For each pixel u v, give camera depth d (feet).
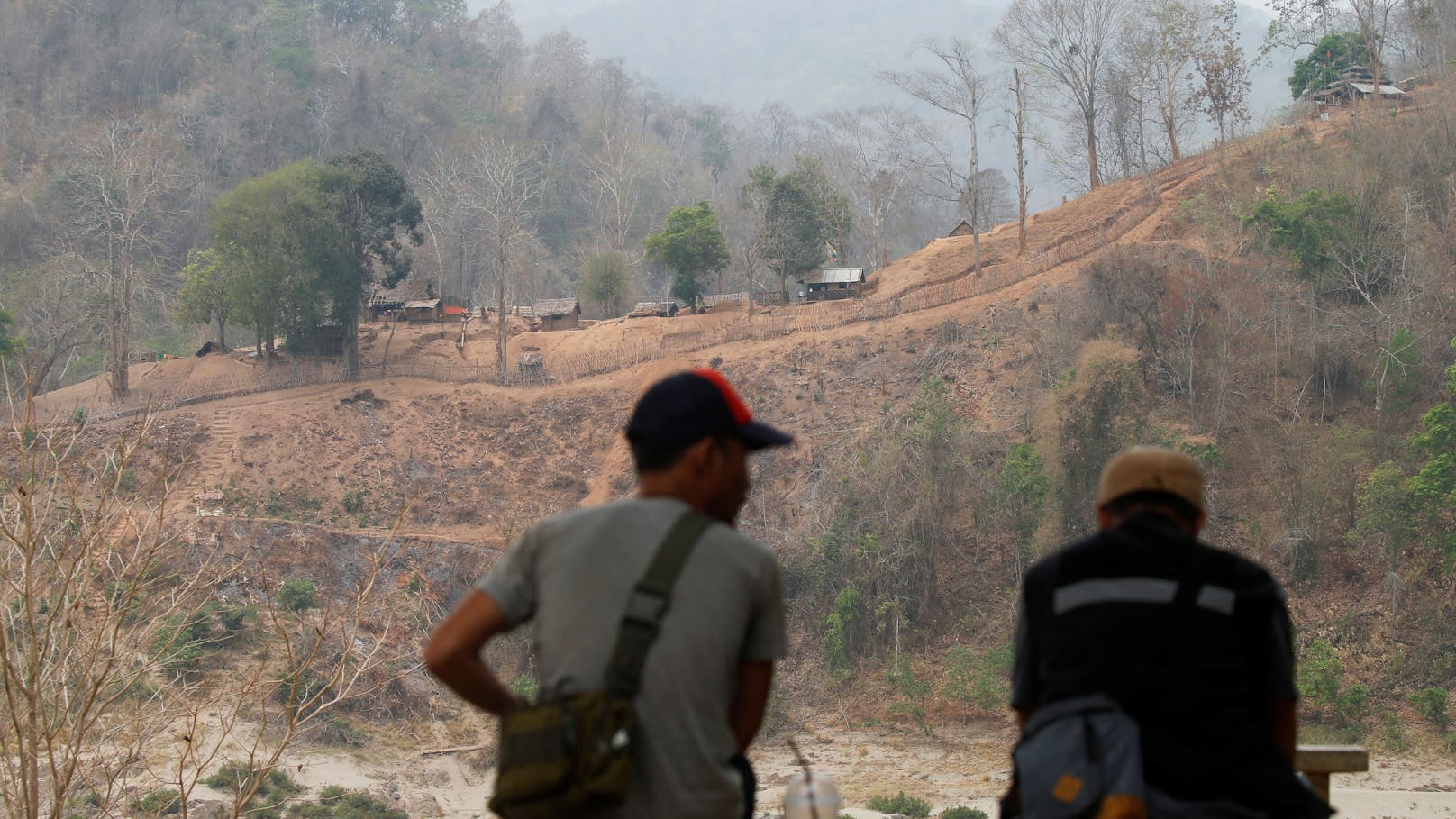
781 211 271.28
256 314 241.35
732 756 9.61
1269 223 200.85
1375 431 174.19
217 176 433.48
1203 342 189.98
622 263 317.83
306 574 181.37
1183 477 11.64
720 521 10.69
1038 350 200.75
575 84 585.63
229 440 209.97
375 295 284.41
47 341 261.24
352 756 139.64
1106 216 254.47
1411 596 154.61
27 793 30.22
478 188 393.09
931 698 159.12
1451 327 180.96
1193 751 10.19
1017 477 175.83
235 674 139.85
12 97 453.17
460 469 218.38
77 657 34.45
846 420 206.39
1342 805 120.57
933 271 258.16
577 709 9.00
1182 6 293.02
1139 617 10.58
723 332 240.53
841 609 168.96
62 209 375.86
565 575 9.79
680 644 9.31
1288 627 10.99
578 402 229.66
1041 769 10.30
